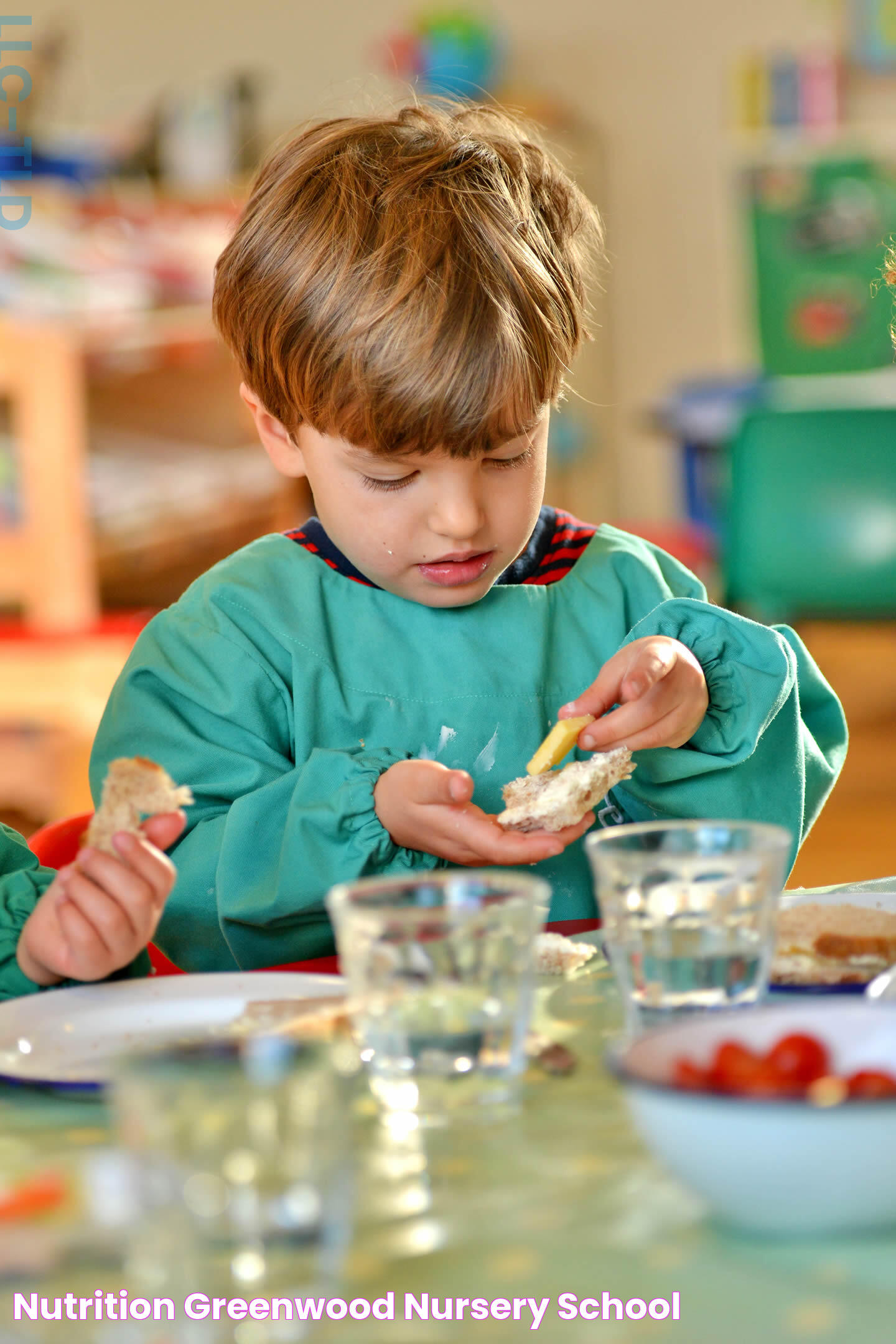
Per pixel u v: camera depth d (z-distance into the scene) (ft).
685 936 2.07
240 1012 2.35
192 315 12.91
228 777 3.64
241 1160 1.46
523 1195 1.67
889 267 4.52
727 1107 1.47
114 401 12.83
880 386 17.97
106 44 20.44
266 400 3.75
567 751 3.06
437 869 3.27
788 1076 1.63
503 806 3.83
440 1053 1.93
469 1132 1.86
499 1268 1.51
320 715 3.78
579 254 3.97
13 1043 2.22
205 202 13.17
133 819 2.56
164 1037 2.26
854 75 20.06
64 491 12.18
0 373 12.06
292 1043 1.48
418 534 3.54
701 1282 1.46
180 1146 1.45
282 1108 1.47
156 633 3.90
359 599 3.95
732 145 20.26
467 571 3.61
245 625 3.85
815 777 3.94
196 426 13.00
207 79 20.66
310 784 3.32
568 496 20.10
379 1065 1.96
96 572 12.84
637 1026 2.10
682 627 3.75
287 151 3.86
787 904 2.56
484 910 1.94
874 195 19.69
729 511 12.18
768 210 20.12
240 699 3.73
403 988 1.94
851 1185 1.48
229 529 13.15
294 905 3.25
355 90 5.93
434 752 3.83
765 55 20.13
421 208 3.47
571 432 19.71
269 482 13.15
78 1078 1.99
